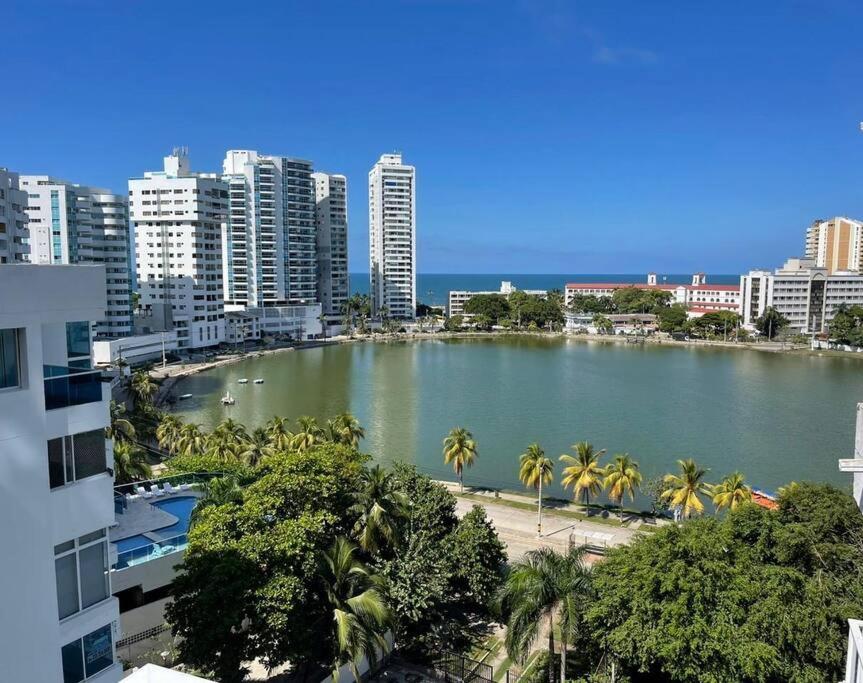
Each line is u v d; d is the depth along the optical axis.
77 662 21.75
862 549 38.25
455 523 50.03
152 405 117.94
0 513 19.31
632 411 125.00
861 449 45.69
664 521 66.88
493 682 36.84
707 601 32.59
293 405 131.12
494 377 165.88
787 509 42.97
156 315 198.50
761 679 29.70
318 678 35.72
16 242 131.62
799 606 32.91
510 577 35.47
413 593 39.28
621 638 32.28
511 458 94.69
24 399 19.75
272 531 34.66
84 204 171.12
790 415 121.81
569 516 68.44
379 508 40.12
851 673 27.36
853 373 173.38
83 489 21.69
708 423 115.56
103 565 22.73
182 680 18.86
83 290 21.53
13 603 19.78
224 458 67.94
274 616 31.03
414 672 38.25
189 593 31.92
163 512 44.84
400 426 113.12
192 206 197.62
